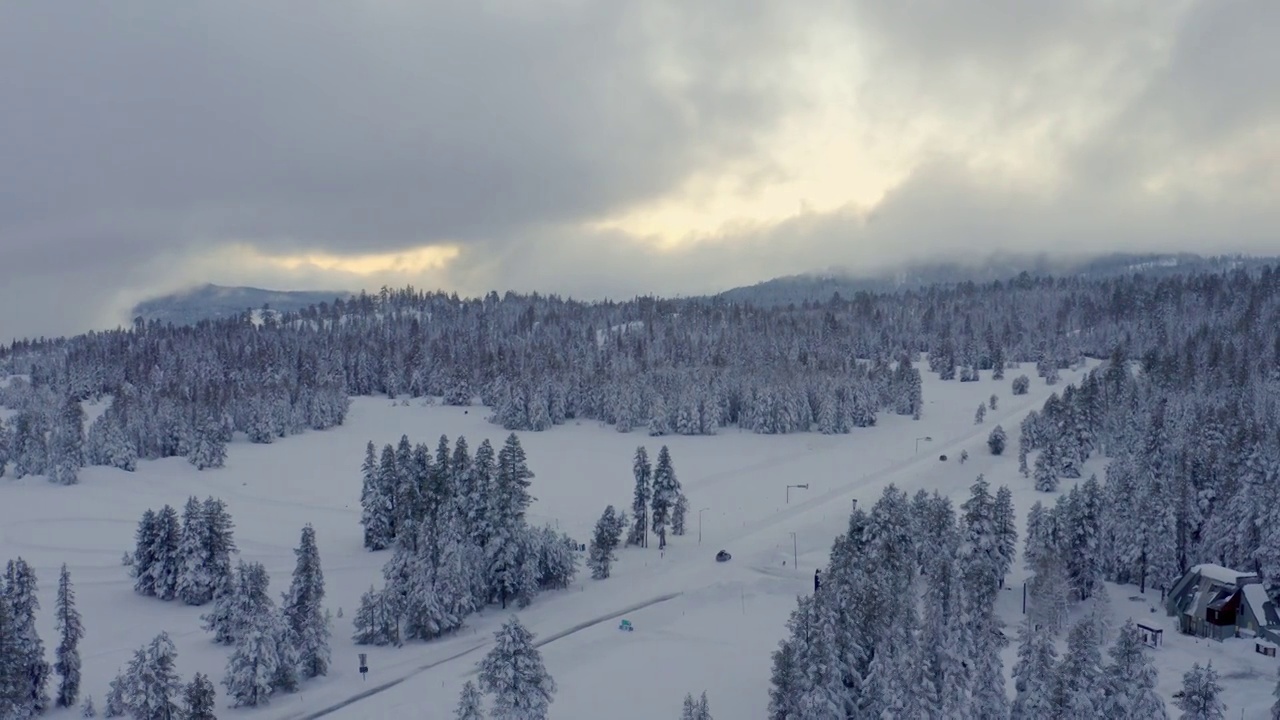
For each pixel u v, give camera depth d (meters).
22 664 67.25
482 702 69.31
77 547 117.81
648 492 120.31
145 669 62.47
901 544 88.12
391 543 116.69
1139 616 86.38
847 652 62.41
